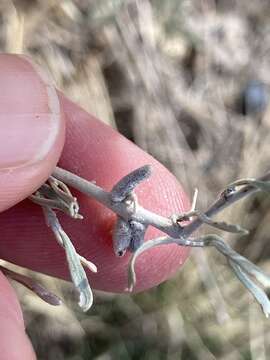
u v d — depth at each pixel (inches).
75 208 1.9
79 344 4.5
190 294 4.6
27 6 4.3
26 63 2.0
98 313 4.5
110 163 2.6
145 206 2.5
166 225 1.9
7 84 2.0
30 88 2.0
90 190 2.0
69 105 2.7
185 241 1.9
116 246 2.0
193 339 4.6
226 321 4.6
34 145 2.0
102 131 2.6
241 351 4.6
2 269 2.2
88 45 4.5
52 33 4.4
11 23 4.1
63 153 2.6
